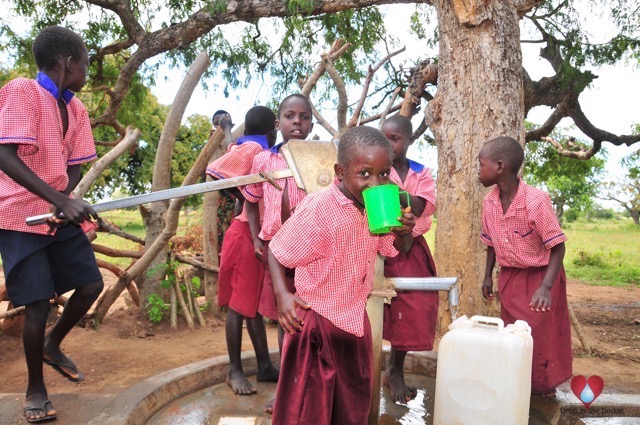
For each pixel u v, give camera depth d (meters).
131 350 4.74
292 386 2.37
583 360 4.58
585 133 9.52
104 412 2.78
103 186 20.64
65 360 3.11
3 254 2.79
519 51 5.04
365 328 2.43
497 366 2.59
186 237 8.84
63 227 2.76
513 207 3.32
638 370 4.30
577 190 33.34
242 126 5.51
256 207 3.45
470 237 4.88
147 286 5.68
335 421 2.33
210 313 6.04
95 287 3.03
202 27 7.33
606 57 7.90
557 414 3.18
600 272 13.28
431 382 3.75
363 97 6.45
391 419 3.09
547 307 3.10
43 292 2.75
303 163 2.83
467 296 4.88
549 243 3.19
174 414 3.09
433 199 3.38
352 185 2.18
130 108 9.13
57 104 2.82
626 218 66.44
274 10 7.00
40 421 2.67
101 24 8.47
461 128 4.94
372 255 2.41
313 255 2.30
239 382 3.47
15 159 2.56
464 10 4.83
